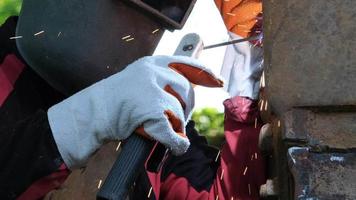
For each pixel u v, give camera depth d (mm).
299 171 1680
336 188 1648
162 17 1924
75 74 1917
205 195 2496
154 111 1541
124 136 1602
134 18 1914
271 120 2082
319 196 1644
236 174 2492
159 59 1703
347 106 1745
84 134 1653
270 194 1992
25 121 1729
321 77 1760
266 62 1830
